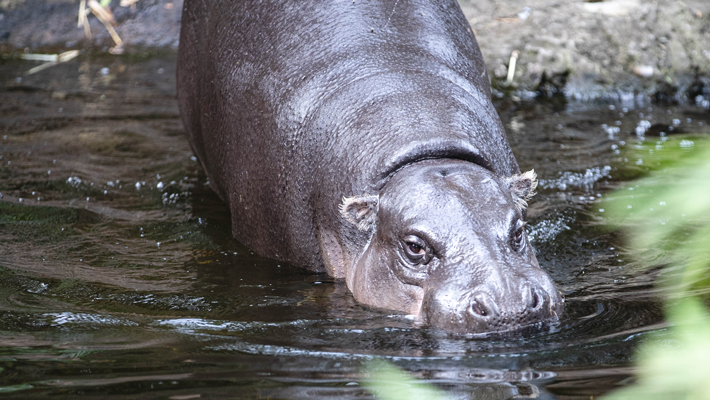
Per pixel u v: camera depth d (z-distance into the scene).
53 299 17.97
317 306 17.55
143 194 26.19
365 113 19.05
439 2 22.53
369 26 21.03
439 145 17.81
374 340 15.23
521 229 16.80
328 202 19.05
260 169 20.83
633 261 20.20
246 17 22.47
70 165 28.30
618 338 14.95
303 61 20.77
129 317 16.88
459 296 15.43
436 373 13.49
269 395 12.65
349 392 12.72
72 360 14.37
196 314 17.11
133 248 21.78
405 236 16.64
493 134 19.81
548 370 13.51
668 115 34.81
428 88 19.52
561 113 35.19
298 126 19.95
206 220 24.12
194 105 25.33
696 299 17.06
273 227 20.84
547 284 15.77
